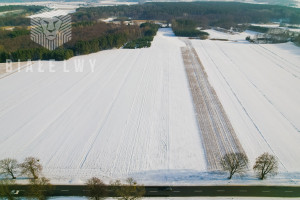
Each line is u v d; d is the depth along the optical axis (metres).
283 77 83.12
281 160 43.97
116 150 46.75
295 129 53.31
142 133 51.84
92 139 49.81
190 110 61.28
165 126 54.41
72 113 59.66
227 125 54.88
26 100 66.69
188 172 41.50
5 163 39.47
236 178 40.03
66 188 38.38
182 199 36.28
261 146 47.84
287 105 63.62
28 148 47.12
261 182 39.12
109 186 38.56
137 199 35.41
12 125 54.91
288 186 38.31
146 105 63.53
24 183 39.41
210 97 68.12
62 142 48.91
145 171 41.72
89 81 79.44
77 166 42.75
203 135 51.41
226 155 40.53
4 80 81.19
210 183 39.12
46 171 41.53
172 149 47.12
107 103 64.38
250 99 66.81
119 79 80.94
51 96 68.88
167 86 75.38
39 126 54.41
